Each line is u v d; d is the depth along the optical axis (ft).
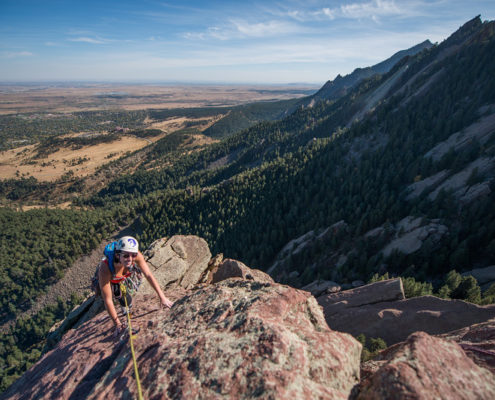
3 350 399.85
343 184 412.16
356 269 223.51
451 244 210.59
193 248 59.98
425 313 102.78
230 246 400.06
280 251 335.06
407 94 572.92
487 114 375.45
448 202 254.88
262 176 570.05
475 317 93.50
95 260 532.32
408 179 355.77
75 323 55.72
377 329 111.04
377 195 341.82
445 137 397.80
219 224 467.93
